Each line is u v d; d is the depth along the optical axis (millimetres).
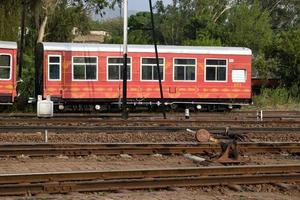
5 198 9758
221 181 11273
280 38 47906
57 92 30172
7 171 12508
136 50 31031
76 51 30375
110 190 10531
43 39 45188
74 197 9977
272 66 46594
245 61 32938
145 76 31234
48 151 14781
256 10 67938
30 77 36812
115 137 18562
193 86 32031
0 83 28875
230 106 33000
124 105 26188
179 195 10438
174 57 31688
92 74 30656
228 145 14078
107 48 30797
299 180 11781
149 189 10773
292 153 16328
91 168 13109
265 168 12383
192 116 29406
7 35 38344
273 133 20672
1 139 17578
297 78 45406
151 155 15188
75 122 23250
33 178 10703
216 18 76062
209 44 54062
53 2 41438
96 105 30812
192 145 16219
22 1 38344
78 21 48281
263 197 10594
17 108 32531
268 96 42000
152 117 28094
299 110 36188
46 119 24094
